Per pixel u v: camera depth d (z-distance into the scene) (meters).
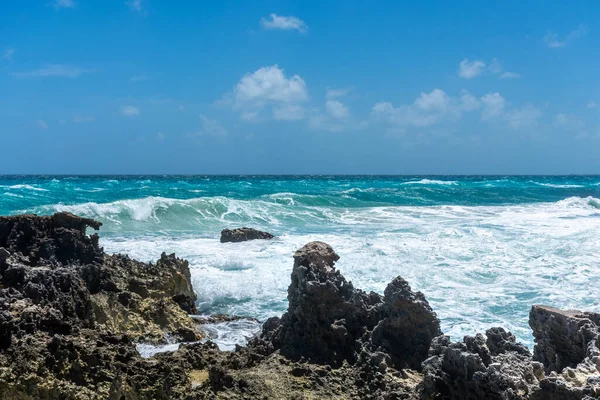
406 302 5.86
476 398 4.65
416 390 5.05
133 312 7.77
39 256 7.66
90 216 23.88
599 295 12.08
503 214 29.58
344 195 41.19
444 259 15.69
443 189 48.78
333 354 5.87
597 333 5.23
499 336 5.72
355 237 19.88
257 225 24.50
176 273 9.57
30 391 4.48
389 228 23.25
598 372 4.73
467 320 10.03
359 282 12.94
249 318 9.67
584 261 15.47
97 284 7.78
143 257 15.26
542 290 12.47
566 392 4.32
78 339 5.40
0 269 6.66
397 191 44.97
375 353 5.62
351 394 5.29
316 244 6.73
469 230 21.28
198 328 8.55
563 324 5.52
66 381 4.73
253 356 5.95
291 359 5.91
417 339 5.86
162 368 5.24
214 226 23.91
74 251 8.09
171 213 25.55
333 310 6.10
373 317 6.15
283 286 12.47
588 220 25.73
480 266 14.85
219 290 11.91
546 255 16.39
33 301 6.19
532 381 4.81
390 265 14.68
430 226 23.78
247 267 14.36
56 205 25.33
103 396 4.69
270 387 5.21
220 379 5.14
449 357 4.94
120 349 5.39
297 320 6.16
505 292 12.26
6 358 4.61
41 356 4.78
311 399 5.09
